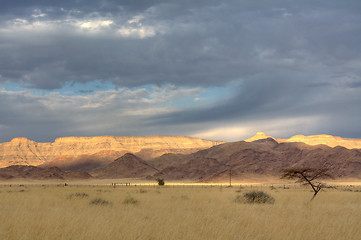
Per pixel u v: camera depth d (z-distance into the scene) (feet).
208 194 171.01
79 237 40.45
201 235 43.80
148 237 42.24
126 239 40.27
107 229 43.86
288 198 136.56
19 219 51.31
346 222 55.36
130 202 105.60
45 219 52.85
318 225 50.70
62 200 109.70
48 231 43.19
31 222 48.98
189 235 42.73
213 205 92.22
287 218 61.77
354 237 44.39
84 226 45.96
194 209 81.25
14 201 102.01
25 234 40.83
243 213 67.31
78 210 74.13
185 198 133.69
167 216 61.87
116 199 120.06
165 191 230.68
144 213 69.67
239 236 41.60
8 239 40.22
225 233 43.57
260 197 109.91
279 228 47.98
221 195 158.61
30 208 76.89
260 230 46.47
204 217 59.57
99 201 97.19
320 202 117.50
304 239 42.91
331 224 54.08
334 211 80.18
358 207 90.58
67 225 47.19
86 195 134.62
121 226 47.11
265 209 79.46
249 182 642.63
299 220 57.31
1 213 59.88
